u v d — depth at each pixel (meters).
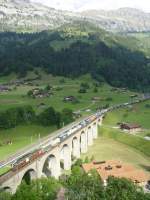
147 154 186.62
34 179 114.38
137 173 143.12
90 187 97.88
